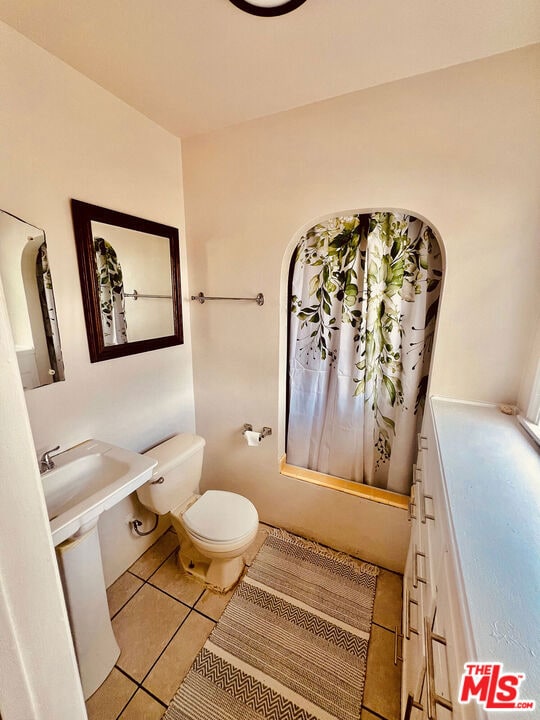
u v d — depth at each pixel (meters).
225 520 1.51
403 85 1.24
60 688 0.43
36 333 1.16
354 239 1.59
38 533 0.39
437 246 1.46
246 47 1.07
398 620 1.44
